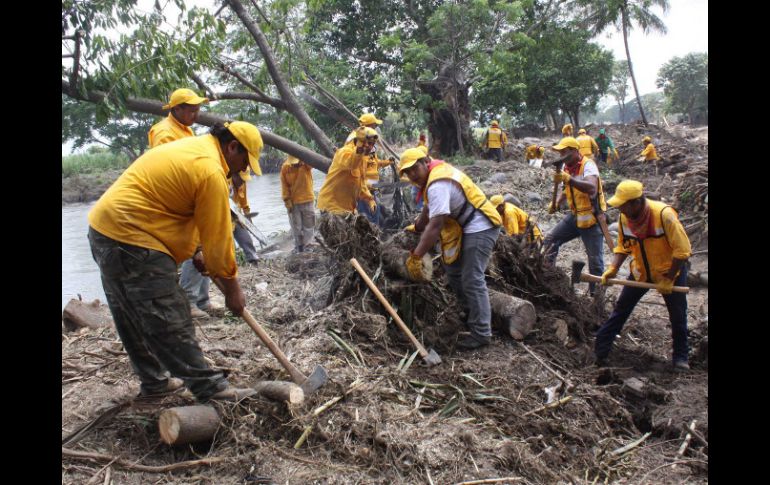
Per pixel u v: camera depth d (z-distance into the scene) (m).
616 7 21.53
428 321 4.84
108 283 3.20
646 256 4.59
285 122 9.91
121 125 16.80
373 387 3.83
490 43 18.36
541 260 5.50
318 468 3.16
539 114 37.12
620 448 3.80
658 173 16.30
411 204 8.92
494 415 3.85
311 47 17.20
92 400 3.78
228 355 4.52
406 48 18.50
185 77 7.58
